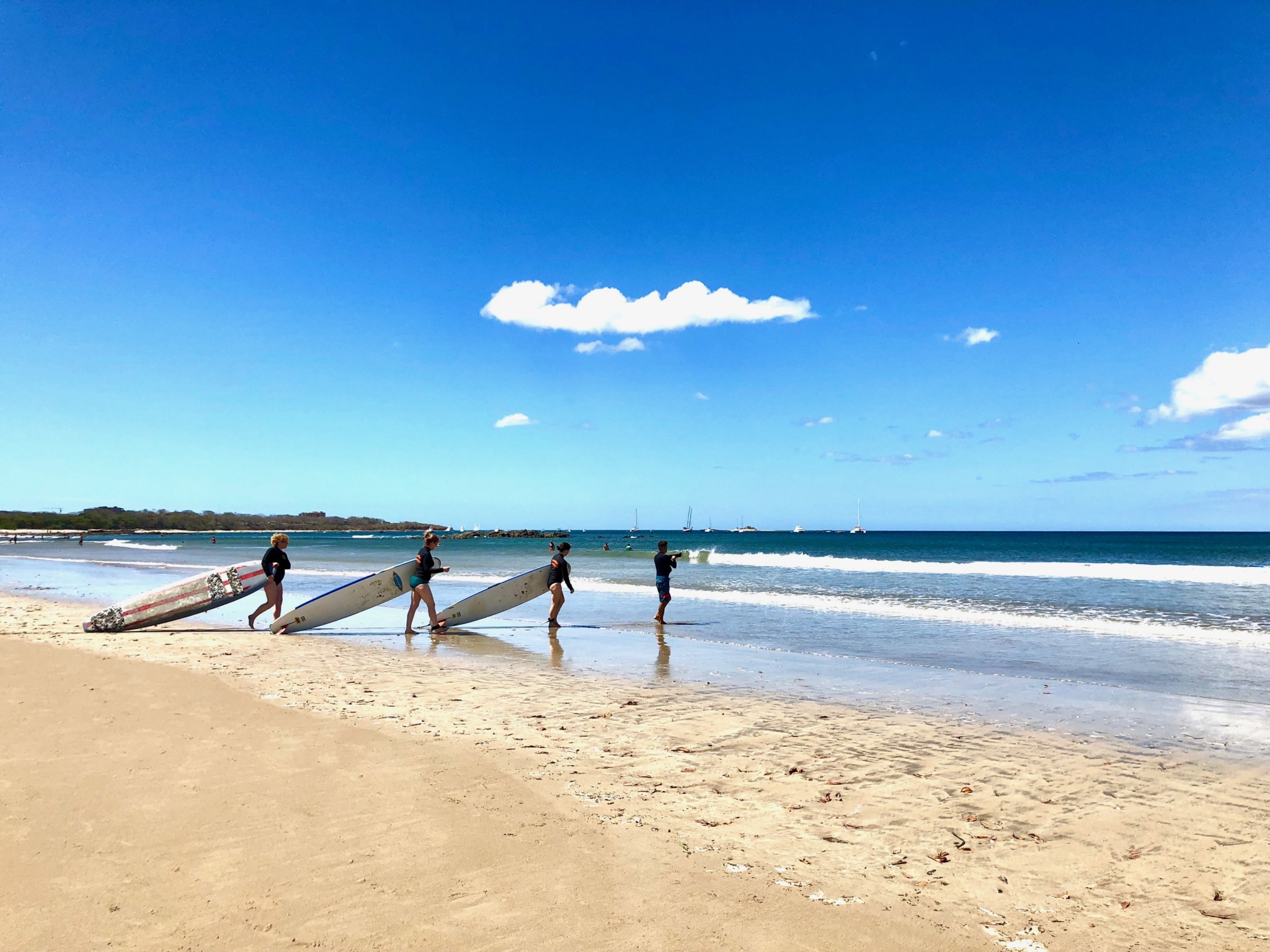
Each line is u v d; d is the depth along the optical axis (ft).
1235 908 11.50
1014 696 27.12
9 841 12.10
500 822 13.83
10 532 435.94
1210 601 57.26
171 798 14.30
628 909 10.63
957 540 374.84
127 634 41.11
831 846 13.60
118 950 8.87
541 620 49.75
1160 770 18.72
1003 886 12.12
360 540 417.28
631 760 18.83
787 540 406.00
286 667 31.91
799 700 26.43
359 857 11.96
